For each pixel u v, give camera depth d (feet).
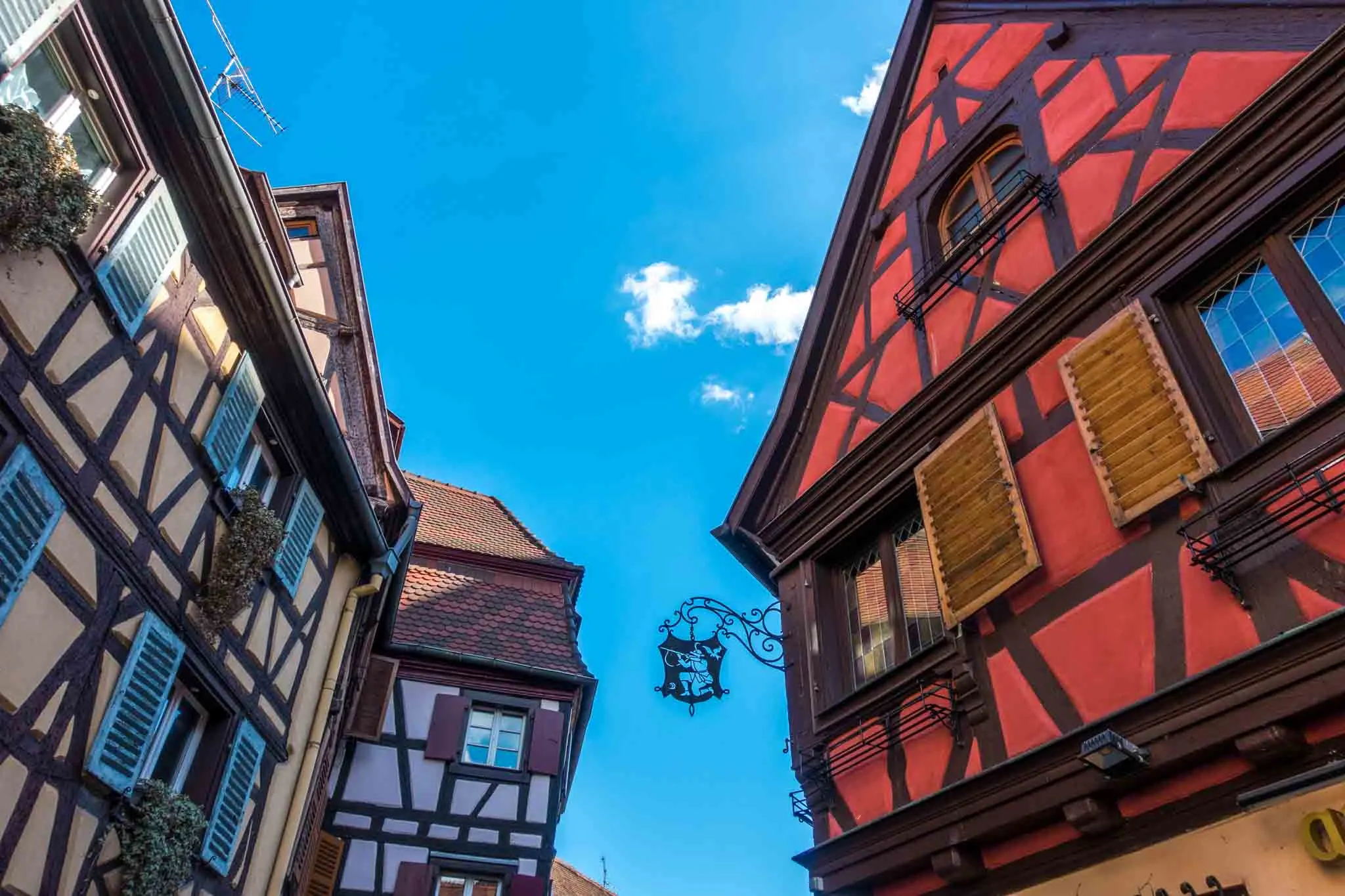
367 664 35.78
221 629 22.41
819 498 23.38
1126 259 17.43
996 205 22.57
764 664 21.80
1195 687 12.78
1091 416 16.44
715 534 26.32
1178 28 19.21
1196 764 12.91
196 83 20.29
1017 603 16.83
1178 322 16.30
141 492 19.80
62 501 17.24
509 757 38.81
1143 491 15.06
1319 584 12.40
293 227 33.94
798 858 18.98
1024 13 24.35
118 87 19.24
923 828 16.33
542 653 42.65
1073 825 13.85
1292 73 15.25
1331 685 11.39
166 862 19.66
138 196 19.74
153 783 20.08
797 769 20.67
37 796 16.48
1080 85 21.17
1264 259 15.44
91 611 18.13
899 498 20.90
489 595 45.80
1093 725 13.79
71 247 17.42
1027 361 18.83
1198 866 12.27
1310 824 11.09
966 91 25.31
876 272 25.72
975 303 21.49
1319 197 14.87
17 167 15.25
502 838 36.19
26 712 16.29
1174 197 16.76
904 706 18.03
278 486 27.35
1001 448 17.92
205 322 22.84
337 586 30.83
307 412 27.12
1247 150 15.87
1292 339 14.65
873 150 27.71
